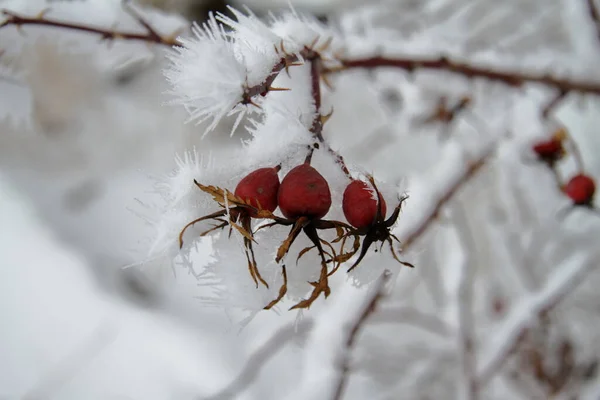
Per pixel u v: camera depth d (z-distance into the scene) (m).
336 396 0.47
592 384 0.78
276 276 0.33
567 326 0.88
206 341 1.24
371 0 1.07
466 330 0.65
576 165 0.84
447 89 0.64
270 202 0.33
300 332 0.58
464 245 0.67
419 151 0.91
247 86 0.31
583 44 0.61
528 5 0.91
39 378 1.24
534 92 0.61
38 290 1.43
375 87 0.74
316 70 0.36
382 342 0.94
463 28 0.91
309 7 1.17
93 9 0.43
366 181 0.33
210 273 0.33
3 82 0.47
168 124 1.51
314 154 0.34
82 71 1.43
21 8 0.42
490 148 0.62
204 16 1.21
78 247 1.56
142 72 1.55
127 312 1.35
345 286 0.50
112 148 1.61
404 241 0.51
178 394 1.13
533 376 0.83
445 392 0.90
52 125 1.55
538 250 0.93
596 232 0.88
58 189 1.75
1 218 1.62
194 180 0.32
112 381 1.22
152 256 0.33
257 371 0.57
